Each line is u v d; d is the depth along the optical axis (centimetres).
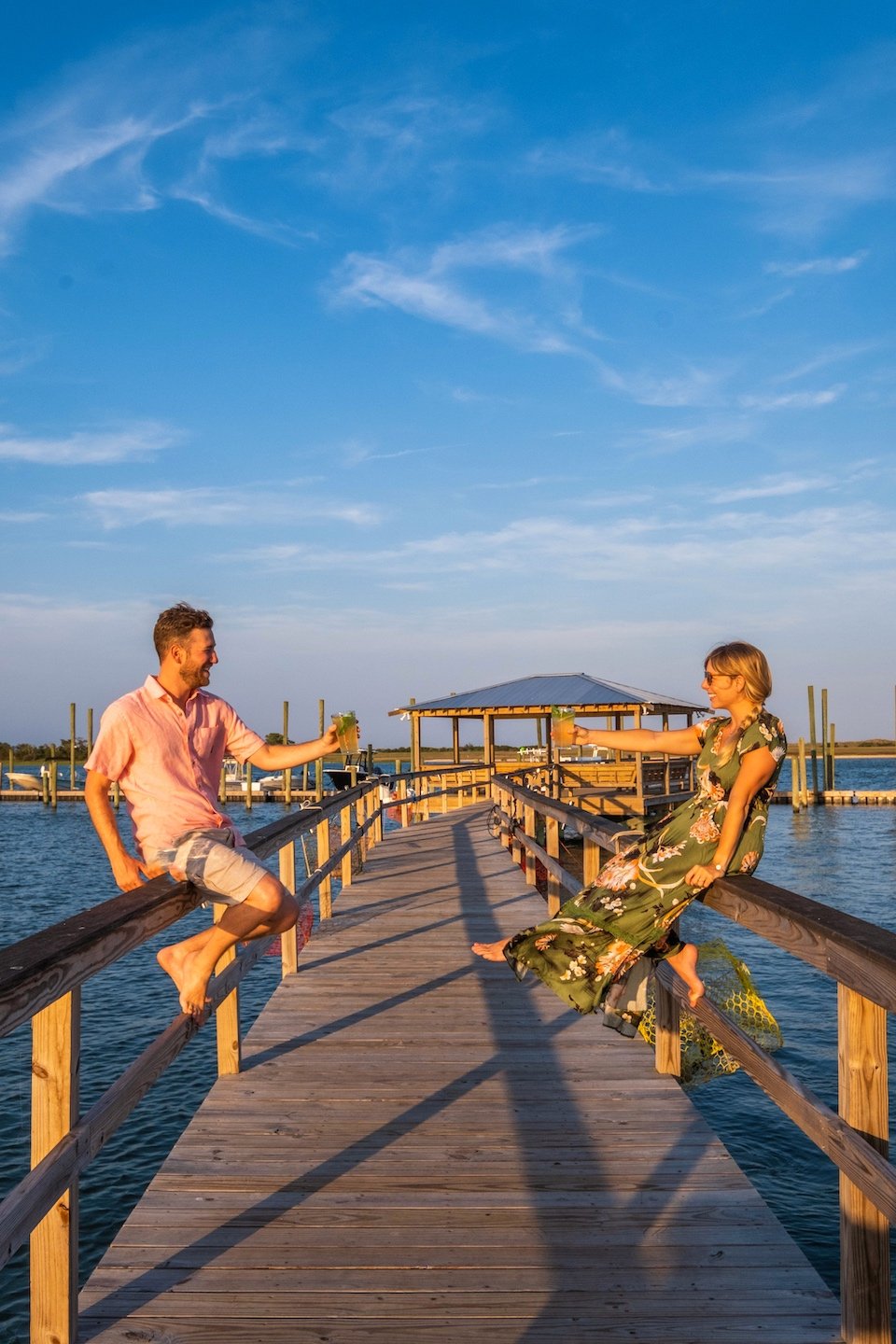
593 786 2712
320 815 700
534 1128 424
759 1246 326
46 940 240
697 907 1911
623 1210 350
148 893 309
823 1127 270
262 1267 311
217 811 343
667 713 2778
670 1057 490
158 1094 967
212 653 342
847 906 2136
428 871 1246
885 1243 267
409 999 638
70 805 5681
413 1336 276
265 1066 507
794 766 4731
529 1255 319
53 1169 240
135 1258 316
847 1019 260
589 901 362
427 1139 412
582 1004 359
